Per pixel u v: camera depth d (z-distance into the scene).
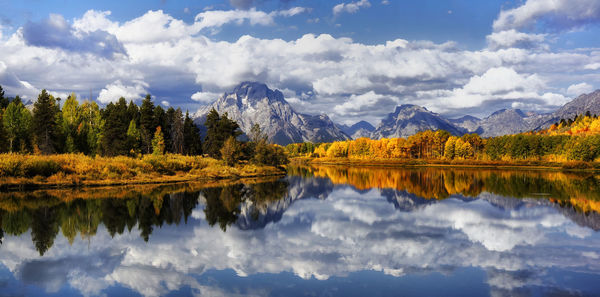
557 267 16.83
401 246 20.56
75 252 18.22
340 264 17.12
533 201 39.00
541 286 14.34
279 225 26.06
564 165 105.62
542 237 22.92
